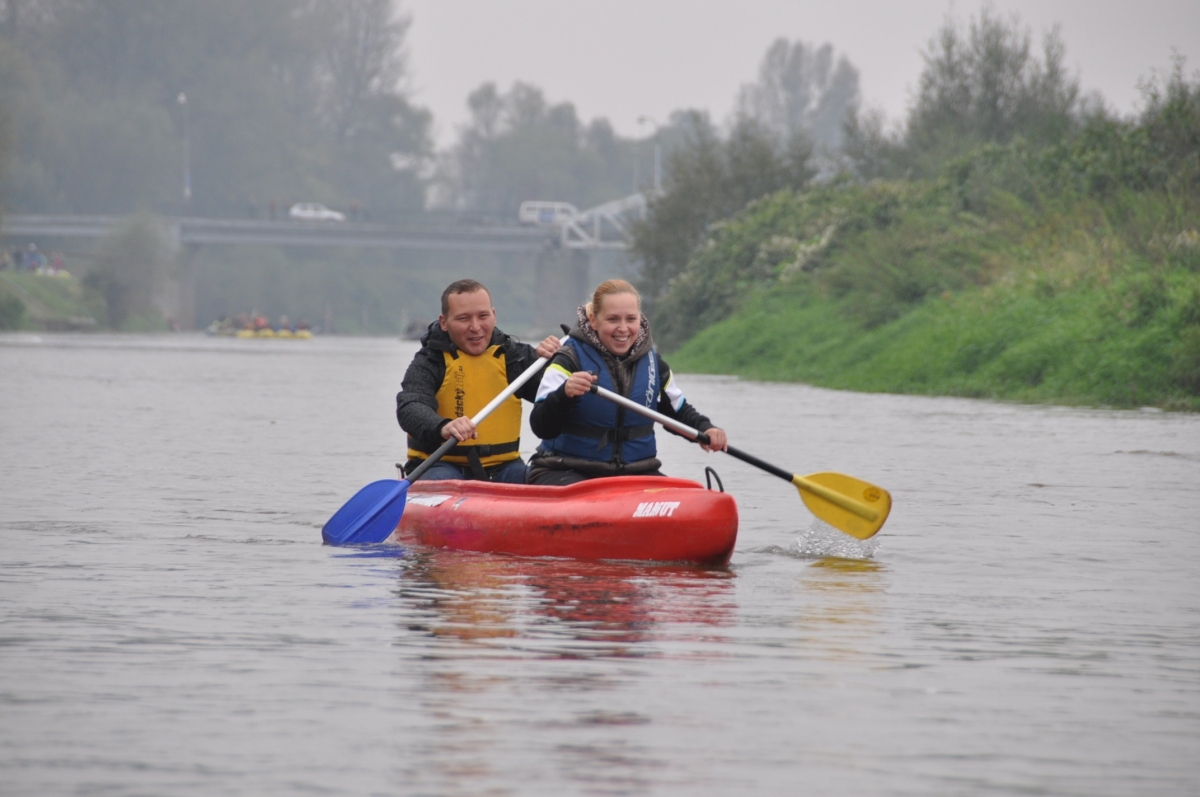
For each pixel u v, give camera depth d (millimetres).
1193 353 70812
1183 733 13297
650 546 23422
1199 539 26969
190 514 29875
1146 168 100750
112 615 18422
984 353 86062
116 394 80875
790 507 31922
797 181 184000
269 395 82875
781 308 129375
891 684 15008
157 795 11242
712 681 14977
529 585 21078
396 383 101875
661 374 27219
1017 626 18359
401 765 11984
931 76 162500
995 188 110625
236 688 14477
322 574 22047
